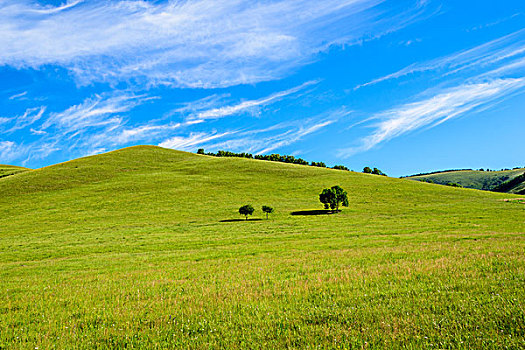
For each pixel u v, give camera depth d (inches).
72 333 301.0
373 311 303.3
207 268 669.9
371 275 473.1
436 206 2352.4
